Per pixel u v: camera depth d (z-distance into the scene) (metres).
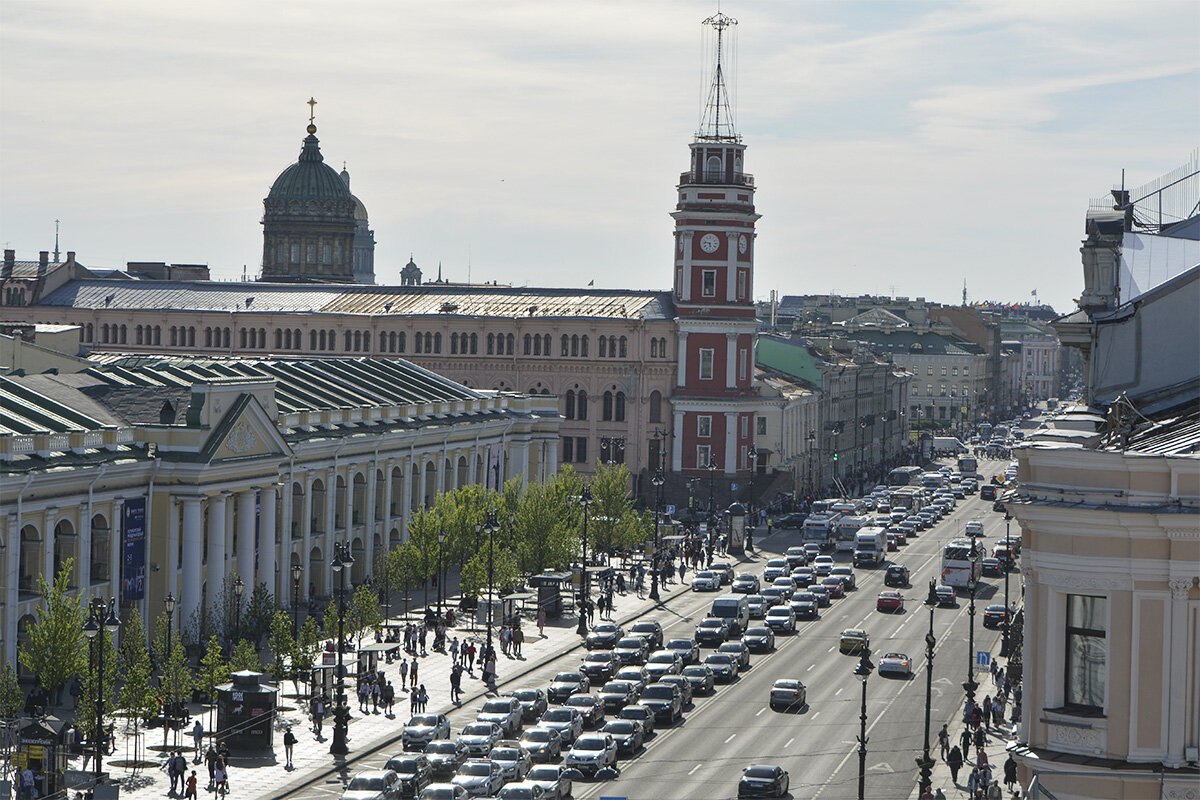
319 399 152.38
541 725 95.62
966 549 164.25
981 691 116.38
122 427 118.25
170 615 101.06
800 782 88.62
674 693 105.38
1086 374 51.97
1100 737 39.75
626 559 184.50
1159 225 62.06
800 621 147.50
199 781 86.06
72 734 89.50
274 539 132.75
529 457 195.75
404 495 161.12
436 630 129.00
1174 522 38.84
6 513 102.12
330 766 90.56
